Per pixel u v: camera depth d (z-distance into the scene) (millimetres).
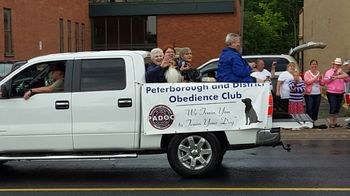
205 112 7602
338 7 28500
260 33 69375
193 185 7359
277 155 9828
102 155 7645
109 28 40406
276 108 12445
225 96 7582
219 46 38156
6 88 7664
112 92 7613
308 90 13039
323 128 13125
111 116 7617
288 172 8180
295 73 12234
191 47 38406
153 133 7590
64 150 7719
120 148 7695
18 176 8266
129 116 7613
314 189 7012
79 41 38062
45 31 31156
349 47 26406
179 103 7578
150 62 8477
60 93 7668
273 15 75625
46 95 7680
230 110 7598
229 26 37969
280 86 12570
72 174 8344
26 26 28188
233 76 7930
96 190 7195
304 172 8156
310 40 41938
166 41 38750
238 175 8000
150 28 39719
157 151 7805
